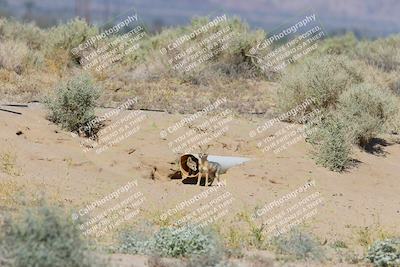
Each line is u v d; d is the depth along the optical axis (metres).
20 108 55.31
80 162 48.19
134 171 49.44
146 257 32.91
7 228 28.48
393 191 51.25
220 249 33.88
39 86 64.75
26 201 38.97
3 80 65.81
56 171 46.28
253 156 53.66
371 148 58.59
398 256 34.59
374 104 60.03
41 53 78.00
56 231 27.30
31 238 27.09
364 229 41.69
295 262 34.28
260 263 32.72
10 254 27.28
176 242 34.12
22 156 47.19
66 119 53.81
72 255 27.14
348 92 60.88
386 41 97.06
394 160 57.25
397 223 43.66
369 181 52.12
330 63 65.31
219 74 76.44
